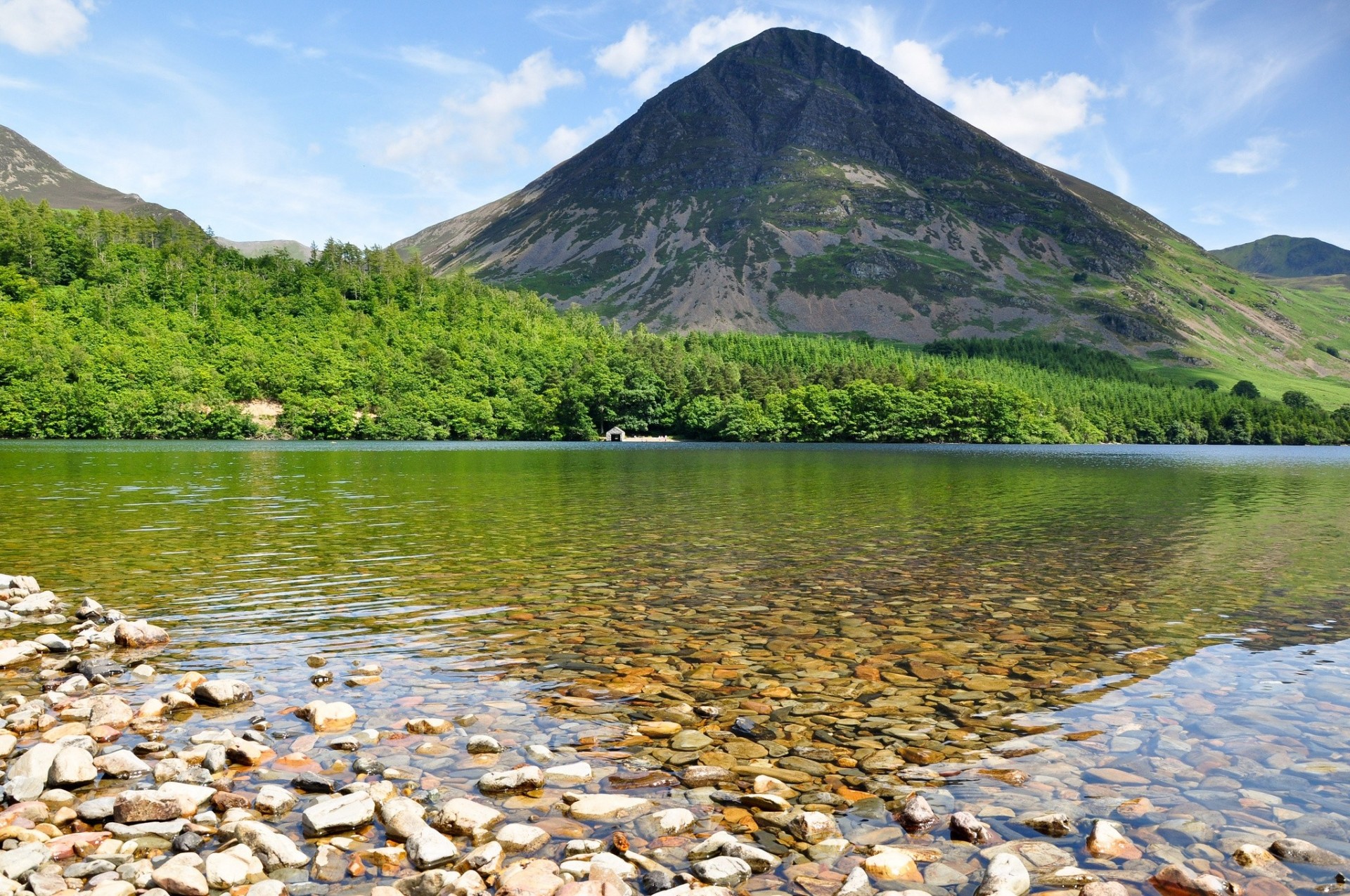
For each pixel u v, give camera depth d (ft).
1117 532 93.86
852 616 52.24
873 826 24.91
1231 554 77.97
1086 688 38.24
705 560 72.13
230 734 31.35
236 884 21.74
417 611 52.44
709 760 29.73
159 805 25.38
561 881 21.25
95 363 453.99
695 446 479.41
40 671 39.75
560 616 51.49
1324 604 56.24
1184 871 21.53
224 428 454.81
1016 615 52.70
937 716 34.40
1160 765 29.53
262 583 60.90
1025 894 20.98
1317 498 144.66
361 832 24.63
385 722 33.40
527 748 30.60
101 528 90.02
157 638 45.14
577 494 138.51
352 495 132.26
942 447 502.79
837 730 32.78
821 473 209.87
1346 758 30.14
